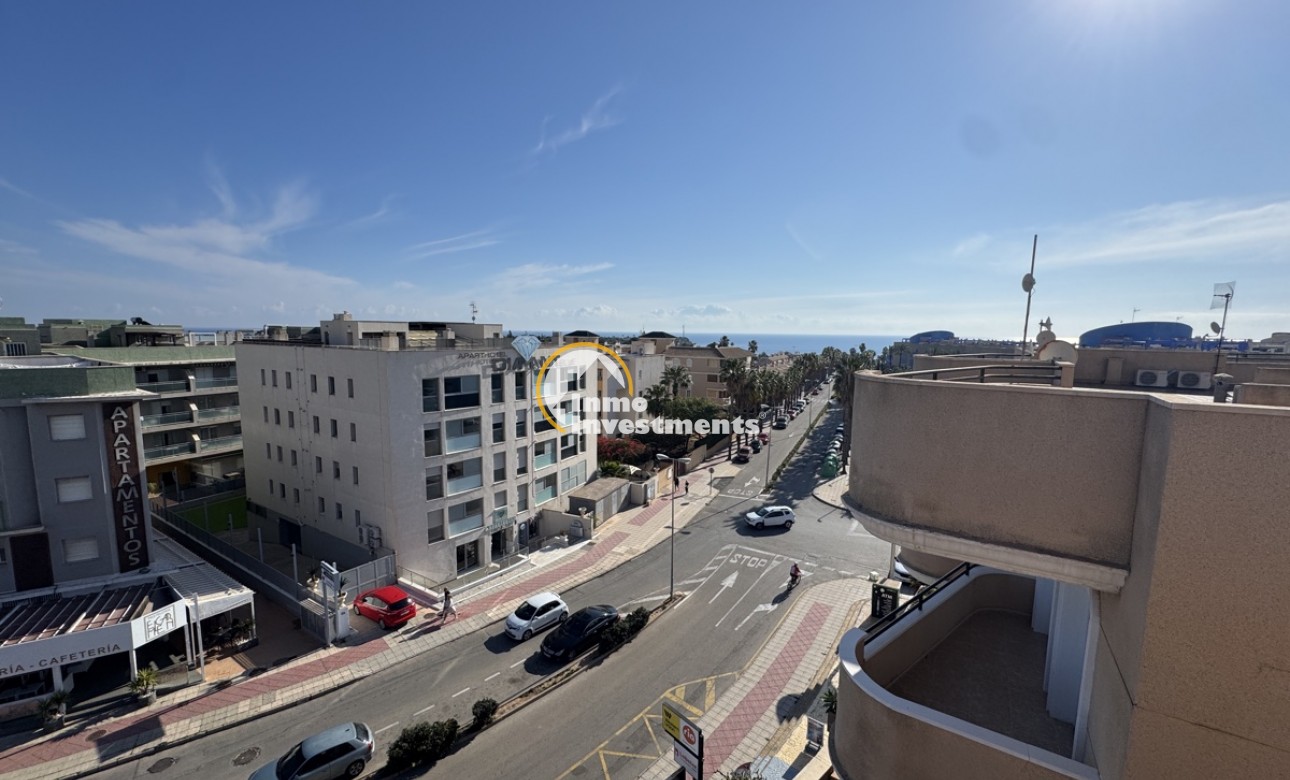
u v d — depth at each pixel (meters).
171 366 43.41
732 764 19.14
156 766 18.78
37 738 19.70
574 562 36.59
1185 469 5.73
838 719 9.74
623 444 59.28
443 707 22.05
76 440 24.83
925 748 8.02
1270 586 5.42
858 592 31.91
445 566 33.28
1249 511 5.47
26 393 23.92
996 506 7.97
